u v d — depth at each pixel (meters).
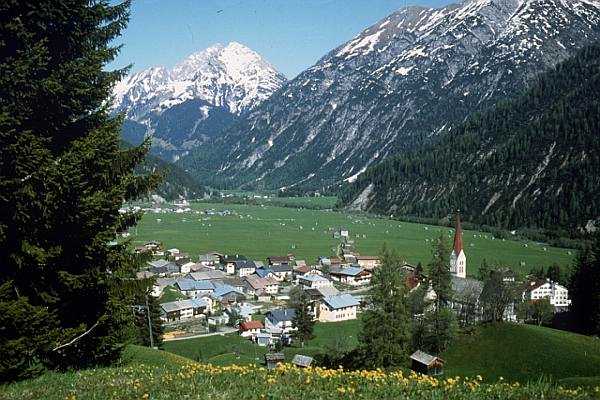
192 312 111.38
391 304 55.47
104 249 21.42
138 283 22.45
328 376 14.56
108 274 21.92
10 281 17.84
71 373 18.70
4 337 18.02
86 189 19.86
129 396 13.88
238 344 87.88
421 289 73.69
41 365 19.75
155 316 75.88
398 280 56.03
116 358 23.34
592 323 84.44
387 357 56.22
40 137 19.20
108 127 21.34
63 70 20.39
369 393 12.53
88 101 22.09
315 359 67.19
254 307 118.56
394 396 12.22
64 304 20.89
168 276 145.88
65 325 21.64
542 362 60.56
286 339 89.38
